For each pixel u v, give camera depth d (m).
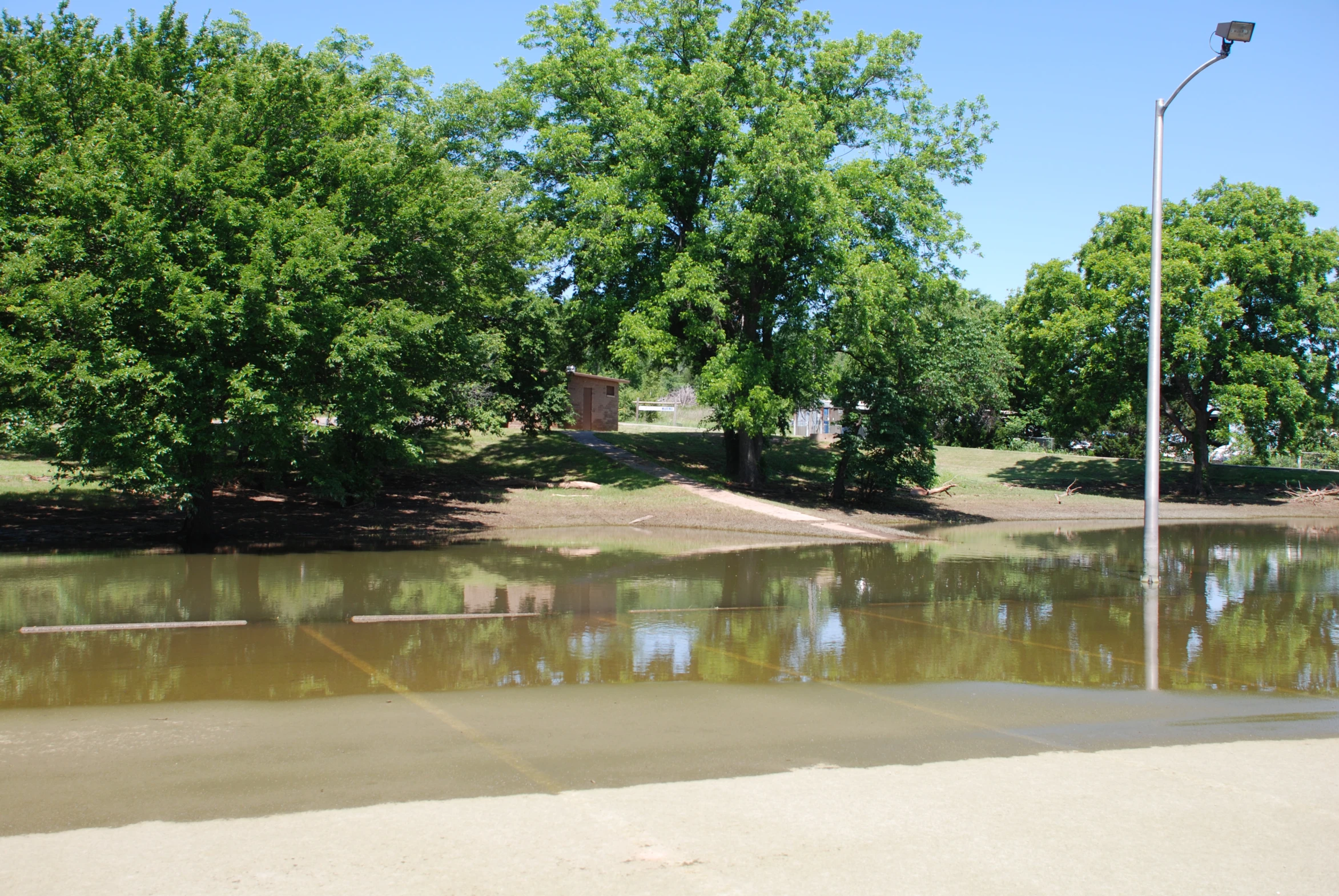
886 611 12.53
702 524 23.34
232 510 21.27
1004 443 59.25
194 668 8.70
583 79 29.23
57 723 6.91
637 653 9.65
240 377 14.01
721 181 28.00
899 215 28.59
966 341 45.41
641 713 7.39
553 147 28.77
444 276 18.25
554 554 17.81
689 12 29.23
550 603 12.62
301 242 14.31
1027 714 7.48
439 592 13.23
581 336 32.72
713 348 30.33
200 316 13.16
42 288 12.95
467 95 30.09
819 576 15.82
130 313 13.66
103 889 4.12
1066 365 39.69
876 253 28.58
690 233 28.17
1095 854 4.60
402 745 6.45
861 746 6.52
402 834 4.80
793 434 53.38
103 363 13.20
